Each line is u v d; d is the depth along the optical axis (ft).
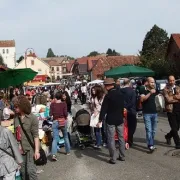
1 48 371.15
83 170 25.14
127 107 31.81
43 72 329.31
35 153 18.15
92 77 239.30
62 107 29.73
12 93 53.26
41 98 45.52
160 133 39.52
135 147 32.42
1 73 39.73
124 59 247.50
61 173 24.56
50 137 30.42
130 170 24.43
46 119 30.48
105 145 33.83
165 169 24.27
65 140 30.63
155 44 253.03
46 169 25.80
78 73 323.78
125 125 31.73
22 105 18.20
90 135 33.50
